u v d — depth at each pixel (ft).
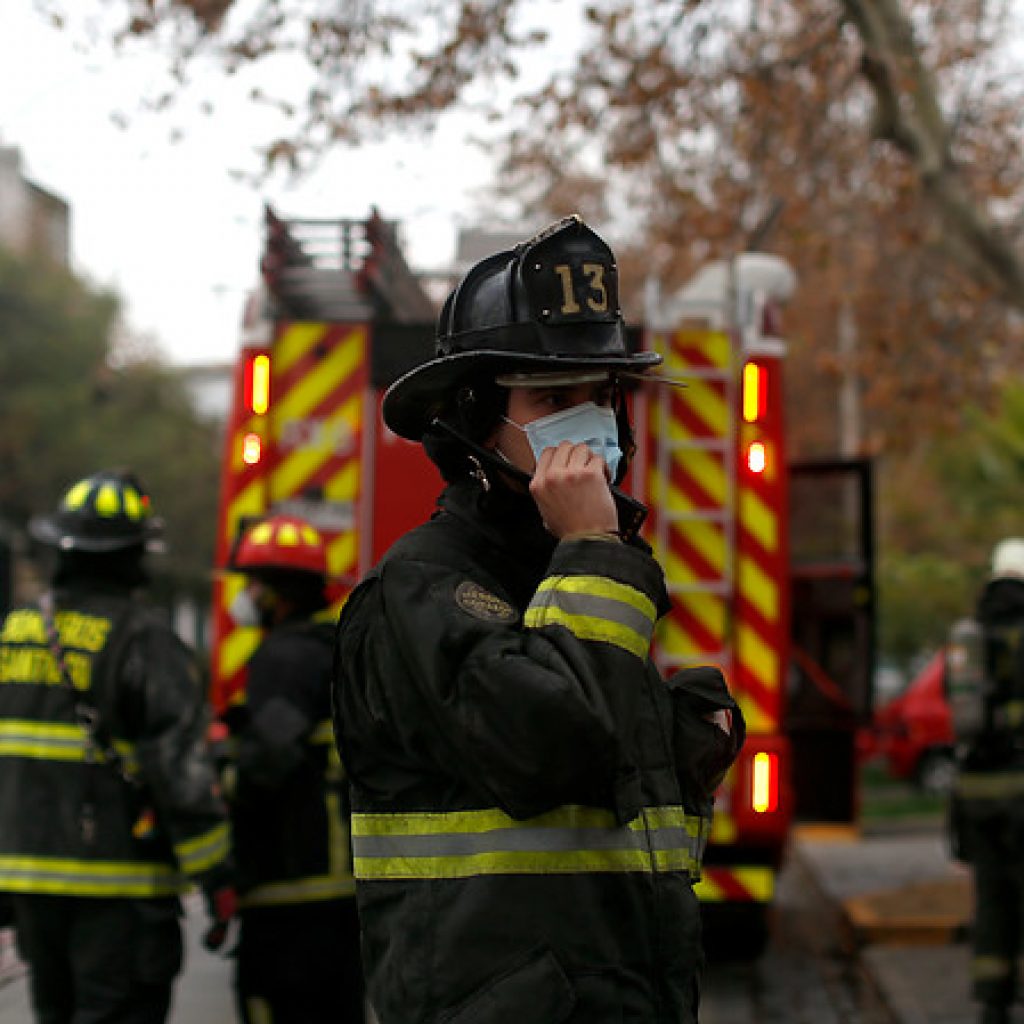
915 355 66.64
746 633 34.14
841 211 63.82
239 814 23.84
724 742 12.66
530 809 10.47
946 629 99.71
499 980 10.51
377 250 33.83
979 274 47.62
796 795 50.16
